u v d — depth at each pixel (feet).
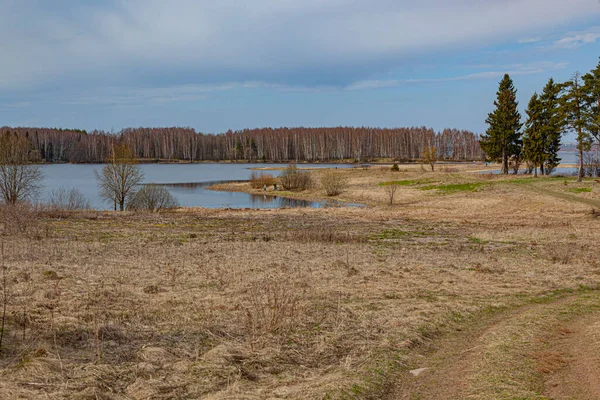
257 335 27.55
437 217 133.49
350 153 588.09
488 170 320.09
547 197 158.71
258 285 41.98
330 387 20.85
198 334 27.53
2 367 20.33
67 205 134.72
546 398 20.17
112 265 50.98
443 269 54.70
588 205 142.31
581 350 26.71
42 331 25.21
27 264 46.75
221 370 22.45
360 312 33.91
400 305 36.60
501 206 153.69
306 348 26.53
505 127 239.91
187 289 40.11
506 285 46.62
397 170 289.74
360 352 26.37
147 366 22.07
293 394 20.01
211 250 66.59
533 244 81.15
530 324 32.12
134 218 118.11
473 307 37.32
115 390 19.77
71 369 20.98
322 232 87.97
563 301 41.19
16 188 135.33
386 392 21.75
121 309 31.63
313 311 33.60
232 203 186.60
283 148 568.82
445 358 26.37
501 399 19.97
